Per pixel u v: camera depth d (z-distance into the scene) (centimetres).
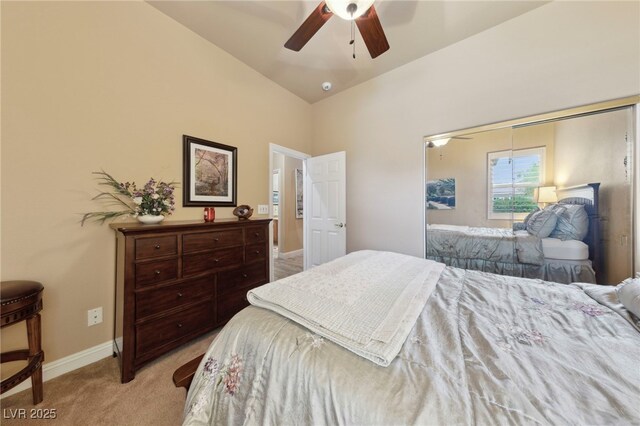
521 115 211
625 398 56
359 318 91
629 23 171
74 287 160
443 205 259
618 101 175
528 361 70
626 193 177
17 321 119
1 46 134
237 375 87
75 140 159
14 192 138
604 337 82
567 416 51
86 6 163
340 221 318
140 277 152
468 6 196
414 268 157
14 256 138
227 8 198
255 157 289
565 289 127
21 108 139
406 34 227
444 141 254
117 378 150
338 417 62
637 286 100
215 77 244
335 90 332
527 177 216
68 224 157
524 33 207
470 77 234
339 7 139
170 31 208
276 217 580
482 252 240
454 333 85
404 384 62
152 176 198
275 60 268
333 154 328
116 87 177
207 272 191
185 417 88
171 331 168
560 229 204
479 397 57
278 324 92
